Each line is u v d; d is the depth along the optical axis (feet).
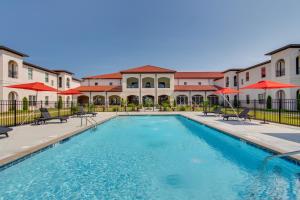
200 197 12.67
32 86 40.06
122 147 25.55
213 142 28.76
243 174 16.43
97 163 19.19
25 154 17.93
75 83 140.77
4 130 25.00
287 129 31.83
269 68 84.23
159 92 119.96
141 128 43.01
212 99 124.88
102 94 121.70
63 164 18.76
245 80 104.58
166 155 22.00
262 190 13.57
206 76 143.43
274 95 78.95
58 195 12.88
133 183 14.80
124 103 108.17
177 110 88.63
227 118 47.03
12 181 14.93
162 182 14.99
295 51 69.36
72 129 32.71
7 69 72.23
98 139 30.89
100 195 12.95
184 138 31.81
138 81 120.88
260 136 25.67
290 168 16.53
